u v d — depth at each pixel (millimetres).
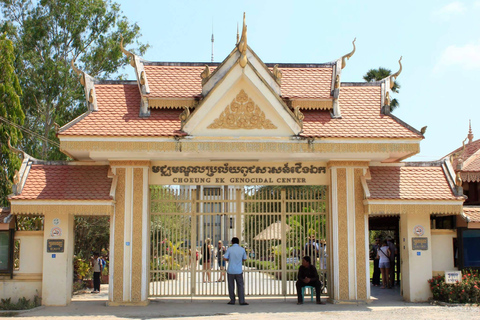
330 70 16047
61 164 14680
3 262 13953
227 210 15008
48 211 13469
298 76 15781
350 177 14656
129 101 14930
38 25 28578
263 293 14883
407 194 14273
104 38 30078
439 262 14750
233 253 14141
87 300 15398
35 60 27875
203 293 15336
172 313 12578
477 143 20922
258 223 15297
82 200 13562
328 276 14805
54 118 28000
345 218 14531
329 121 14555
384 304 14086
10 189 18516
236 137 13492
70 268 14352
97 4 30016
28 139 27859
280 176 14828
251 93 13703
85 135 13305
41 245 14141
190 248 16297
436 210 14086
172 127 13961
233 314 12273
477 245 14523
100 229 23859
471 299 13617
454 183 14547
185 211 15031
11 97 19266
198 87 15164
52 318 11875
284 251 15070
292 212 15109
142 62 15625
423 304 14031
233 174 14766
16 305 13102
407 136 13836
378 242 20484
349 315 11812
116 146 13359
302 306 13688
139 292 14016
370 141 13797
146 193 14352
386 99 14969
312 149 13641
